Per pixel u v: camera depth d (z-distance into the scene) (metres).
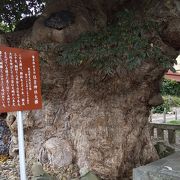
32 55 4.36
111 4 6.08
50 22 5.26
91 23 5.55
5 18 7.79
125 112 5.75
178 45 5.48
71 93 5.80
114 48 4.82
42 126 5.96
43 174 5.39
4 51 3.99
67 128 5.84
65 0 5.86
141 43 4.71
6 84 3.95
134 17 5.12
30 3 7.57
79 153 5.68
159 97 6.10
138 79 5.48
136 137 5.93
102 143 5.60
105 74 5.43
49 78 5.68
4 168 6.22
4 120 7.32
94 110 5.68
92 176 5.19
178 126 9.17
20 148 3.85
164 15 5.16
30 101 4.20
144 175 4.58
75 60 4.97
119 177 5.70
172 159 5.25
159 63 5.11
